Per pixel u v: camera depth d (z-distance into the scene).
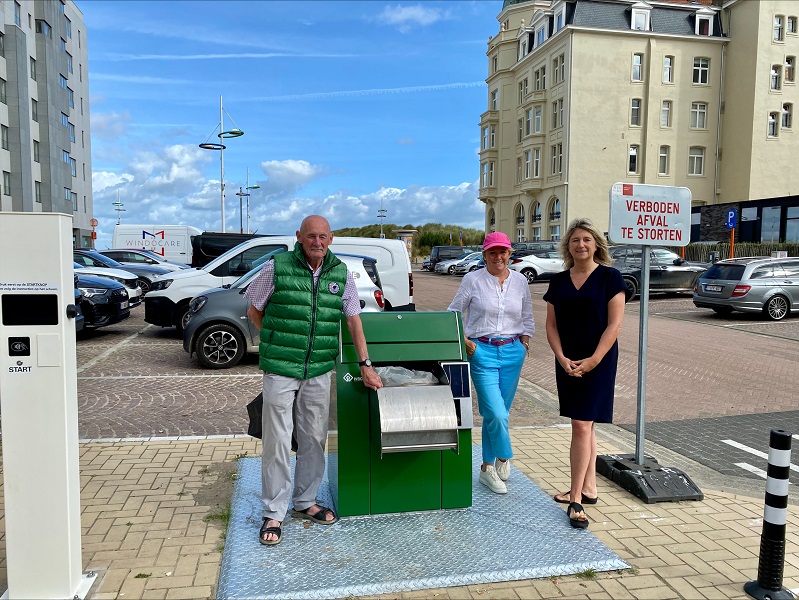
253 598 2.96
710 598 3.09
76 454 2.97
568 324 3.90
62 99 48.59
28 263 2.74
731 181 38.16
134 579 3.14
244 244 10.95
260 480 4.38
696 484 4.67
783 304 14.73
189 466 4.73
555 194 38.53
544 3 43.47
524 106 41.84
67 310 2.84
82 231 55.69
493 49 45.59
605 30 36.50
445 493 3.93
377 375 3.63
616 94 37.12
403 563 3.29
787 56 36.75
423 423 3.46
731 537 3.74
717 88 38.47
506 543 3.53
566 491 4.40
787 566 3.42
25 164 41.34
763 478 4.91
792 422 6.55
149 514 3.89
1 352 2.76
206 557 3.38
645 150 37.59
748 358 10.18
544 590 3.12
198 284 10.71
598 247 3.91
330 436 4.14
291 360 3.49
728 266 15.25
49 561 2.86
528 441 5.61
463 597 3.05
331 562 3.30
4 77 39.84
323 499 4.10
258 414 3.84
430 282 30.11
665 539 3.70
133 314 15.58
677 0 40.25
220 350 8.59
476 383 4.23
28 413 2.80
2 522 3.70
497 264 4.21
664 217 4.40
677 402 7.41
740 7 37.28
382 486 3.83
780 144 37.09
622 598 3.07
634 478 4.39
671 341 11.86
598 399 3.80
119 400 6.82
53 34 46.53
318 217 3.50
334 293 3.54
